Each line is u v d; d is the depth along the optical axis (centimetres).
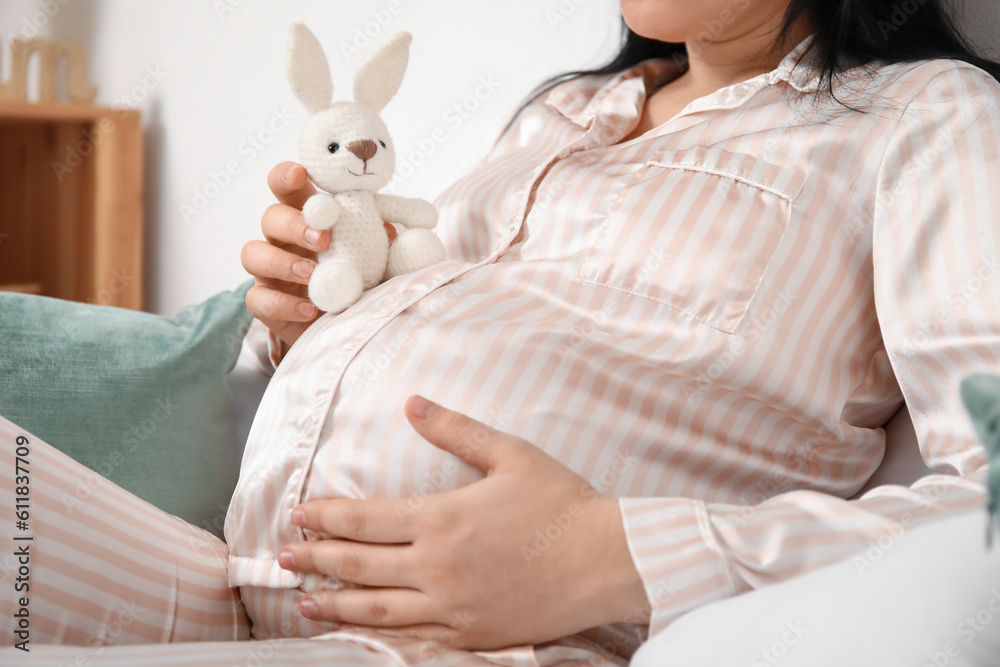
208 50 173
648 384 66
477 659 54
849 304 72
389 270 82
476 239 90
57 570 57
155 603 62
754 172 73
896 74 75
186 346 99
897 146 70
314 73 78
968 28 91
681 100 94
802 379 68
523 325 68
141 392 93
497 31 133
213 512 95
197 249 182
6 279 203
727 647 43
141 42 186
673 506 55
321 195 76
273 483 67
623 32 112
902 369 67
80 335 95
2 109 169
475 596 55
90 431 90
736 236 70
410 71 144
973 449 59
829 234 71
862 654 39
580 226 77
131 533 63
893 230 69
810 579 45
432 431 61
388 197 82
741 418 69
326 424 67
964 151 67
